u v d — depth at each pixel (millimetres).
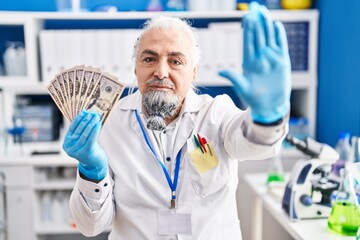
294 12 2396
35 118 2582
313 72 2475
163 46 1036
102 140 1214
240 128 934
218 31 2398
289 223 1474
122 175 1158
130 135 1201
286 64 772
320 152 1587
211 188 1129
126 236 1165
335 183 1573
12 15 2314
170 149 1176
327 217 1512
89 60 2395
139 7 2721
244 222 2406
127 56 2389
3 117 2514
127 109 1247
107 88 1045
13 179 2277
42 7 2686
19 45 2658
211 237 1117
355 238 1302
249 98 781
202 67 2422
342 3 2125
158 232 1122
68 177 2441
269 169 2213
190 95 1248
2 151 2400
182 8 2502
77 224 1112
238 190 2396
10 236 2326
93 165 977
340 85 2176
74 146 924
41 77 2498
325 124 2393
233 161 1182
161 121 1080
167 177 1140
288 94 789
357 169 1257
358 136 1978
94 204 1040
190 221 1118
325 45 2367
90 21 2705
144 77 1066
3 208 2311
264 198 1771
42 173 2373
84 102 1050
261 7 799
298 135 2502
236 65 2424
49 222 2434
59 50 2383
